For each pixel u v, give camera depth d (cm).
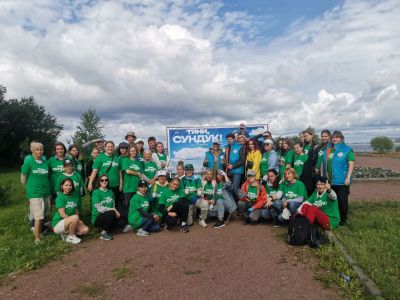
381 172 1255
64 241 488
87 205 785
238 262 378
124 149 576
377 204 662
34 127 3616
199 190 565
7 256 428
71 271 377
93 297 309
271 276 336
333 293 295
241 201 571
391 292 274
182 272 356
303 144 591
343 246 392
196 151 767
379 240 408
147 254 420
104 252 439
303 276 332
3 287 344
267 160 604
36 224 495
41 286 340
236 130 769
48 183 516
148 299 299
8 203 912
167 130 762
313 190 559
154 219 520
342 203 500
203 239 476
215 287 317
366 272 320
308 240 416
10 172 2798
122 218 539
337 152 512
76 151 612
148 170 612
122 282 339
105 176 527
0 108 3294
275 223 532
